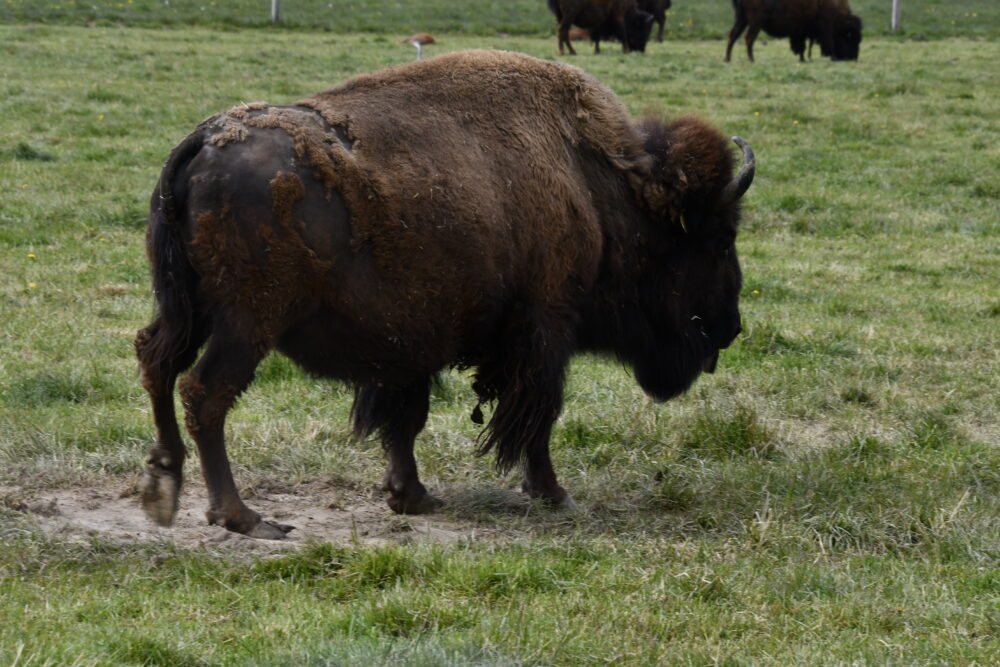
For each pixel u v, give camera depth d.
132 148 39.19
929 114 49.28
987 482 16.06
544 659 10.06
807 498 14.98
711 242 16.00
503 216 13.74
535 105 14.55
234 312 12.59
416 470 14.98
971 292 27.16
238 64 58.00
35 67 54.22
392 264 13.05
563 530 14.45
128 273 26.03
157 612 10.77
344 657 9.68
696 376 16.80
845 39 70.06
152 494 12.96
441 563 12.16
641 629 11.01
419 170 13.19
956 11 98.62
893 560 13.31
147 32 72.12
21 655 9.29
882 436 18.02
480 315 13.89
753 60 69.94
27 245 28.09
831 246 31.92
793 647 10.71
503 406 14.49
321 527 14.16
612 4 71.81
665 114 16.95
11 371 19.41
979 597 12.09
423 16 89.69
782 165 40.06
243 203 12.33
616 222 15.23
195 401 12.72
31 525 12.84
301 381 19.84
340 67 58.22
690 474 16.25
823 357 22.05
